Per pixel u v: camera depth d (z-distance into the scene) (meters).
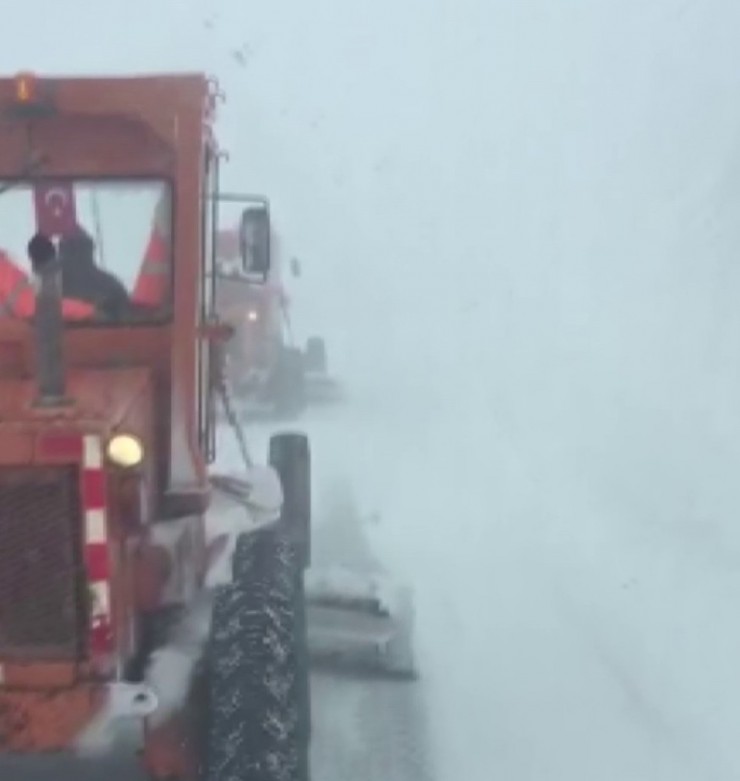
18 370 4.77
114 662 3.86
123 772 4.21
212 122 5.18
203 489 4.83
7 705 3.84
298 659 4.57
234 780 3.95
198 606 4.78
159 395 4.86
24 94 4.83
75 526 3.74
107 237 4.95
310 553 7.63
